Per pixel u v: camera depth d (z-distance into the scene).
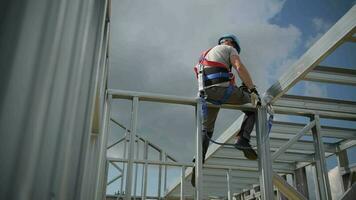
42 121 0.63
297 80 2.82
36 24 0.64
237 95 2.91
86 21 0.96
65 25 0.73
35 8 0.64
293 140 3.35
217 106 3.01
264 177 2.92
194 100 2.93
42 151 0.66
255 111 3.14
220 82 2.86
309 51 2.67
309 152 5.27
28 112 0.60
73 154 0.99
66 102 0.79
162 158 6.40
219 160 5.79
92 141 2.73
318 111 3.54
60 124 0.75
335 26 2.41
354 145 4.59
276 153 3.24
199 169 2.75
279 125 4.18
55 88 0.69
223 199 8.59
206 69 2.95
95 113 2.29
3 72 0.57
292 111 3.45
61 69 0.72
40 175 0.66
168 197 7.73
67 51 0.75
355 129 4.37
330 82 3.08
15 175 0.57
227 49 2.99
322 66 2.87
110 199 5.92
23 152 0.58
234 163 5.84
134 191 5.36
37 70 0.63
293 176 6.11
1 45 0.57
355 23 2.21
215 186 7.38
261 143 3.02
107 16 2.12
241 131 3.07
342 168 4.77
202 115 2.89
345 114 3.63
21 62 0.60
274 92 3.10
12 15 0.60
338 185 4.82
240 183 7.36
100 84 2.03
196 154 2.80
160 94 2.90
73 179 1.05
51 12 0.67
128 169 2.60
